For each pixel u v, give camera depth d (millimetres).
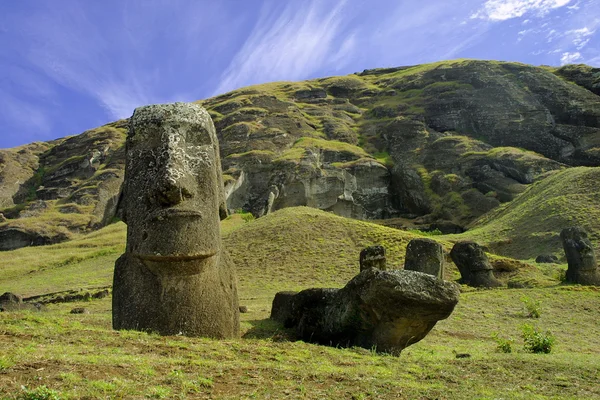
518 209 39188
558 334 14102
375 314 7992
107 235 44906
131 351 6039
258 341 7961
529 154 54562
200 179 8227
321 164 61406
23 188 80750
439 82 80250
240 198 57656
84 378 4645
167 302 7691
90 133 90625
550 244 30375
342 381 5715
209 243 7961
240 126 70375
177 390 4723
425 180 57938
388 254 26828
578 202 34625
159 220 7727
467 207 50812
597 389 6566
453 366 7430
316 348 7551
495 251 32250
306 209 38000
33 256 38812
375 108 80312
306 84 96125
